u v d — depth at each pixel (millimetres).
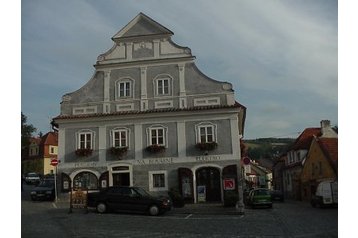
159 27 32219
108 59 32469
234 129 29766
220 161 29453
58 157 31266
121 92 31938
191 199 29016
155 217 20719
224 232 15391
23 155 75562
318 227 16891
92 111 32000
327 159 35219
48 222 18000
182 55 31641
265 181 81875
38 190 30891
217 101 30672
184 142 30094
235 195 25859
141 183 30047
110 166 30547
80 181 30781
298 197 46875
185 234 14875
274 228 16547
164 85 31547
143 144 30578
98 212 22422
